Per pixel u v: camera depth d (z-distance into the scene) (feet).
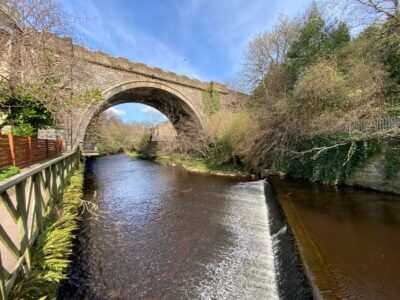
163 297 14.42
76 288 15.02
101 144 129.90
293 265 15.56
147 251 19.84
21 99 28.55
